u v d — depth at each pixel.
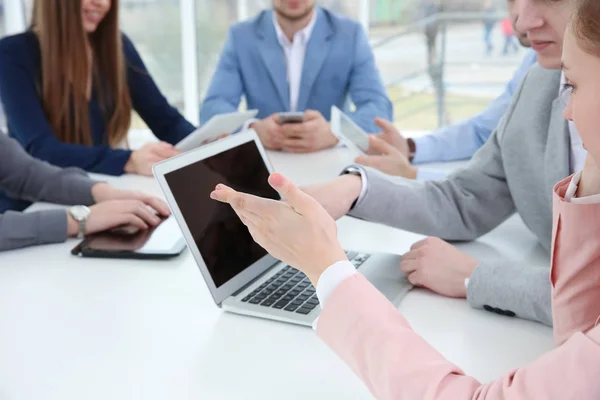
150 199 1.47
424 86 4.38
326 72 2.66
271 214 0.77
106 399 0.77
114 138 2.33
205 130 1.91
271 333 0.92
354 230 1.36
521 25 1.02
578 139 1.12
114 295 1.05
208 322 0.96
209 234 1.02
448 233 1.28
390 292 1.02
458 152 1.97
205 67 4.08
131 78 2.45
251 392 0.78
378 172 1.25
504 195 1.30
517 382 0.60
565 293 0.76
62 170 1.65
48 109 2.16
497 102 1.97
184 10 3.97
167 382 0.80
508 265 0.98
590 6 0.58
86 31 2.18
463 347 0.88
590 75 0.60
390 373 0.66
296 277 1.08
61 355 0.86
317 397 0.77
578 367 0.57
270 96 2.70
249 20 2.75
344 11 4.22
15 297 1.05
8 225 1.27
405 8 4.26
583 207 0.71
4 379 0.81
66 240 1.31
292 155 2.08
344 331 0.71
